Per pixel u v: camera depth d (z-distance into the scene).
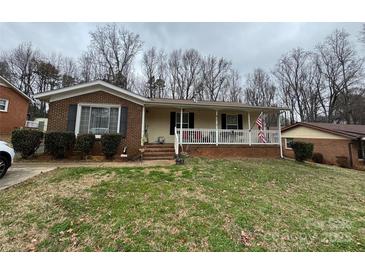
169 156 10.23
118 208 3.80
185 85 34.38
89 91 10.38
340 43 28.20
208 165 8.21
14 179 5.54
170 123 12.98
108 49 32.19
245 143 11.72
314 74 31.67
